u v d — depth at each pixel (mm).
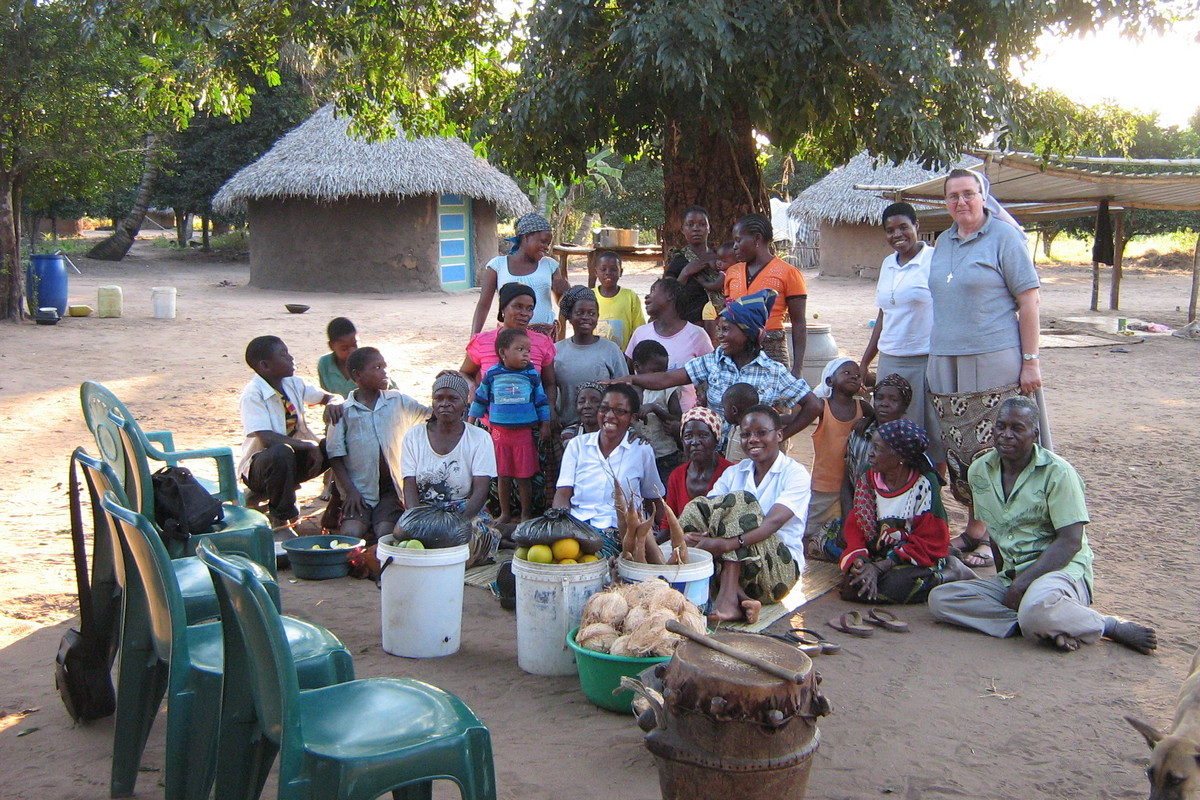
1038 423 5816
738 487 5340
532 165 7977
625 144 8359
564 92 6840
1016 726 4035
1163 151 34625
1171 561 6203
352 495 6332
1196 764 2967
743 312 5867
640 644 3963
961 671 4582
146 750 3865
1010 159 13883
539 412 6508
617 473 5598
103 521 3910
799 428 5863
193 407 10656
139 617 3443
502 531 6523
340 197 25656
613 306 7785
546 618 4480
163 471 4547
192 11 7922
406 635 4707
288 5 8469
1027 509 5059
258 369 6422
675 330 6691
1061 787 3572
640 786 3547
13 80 15336
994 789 3559
